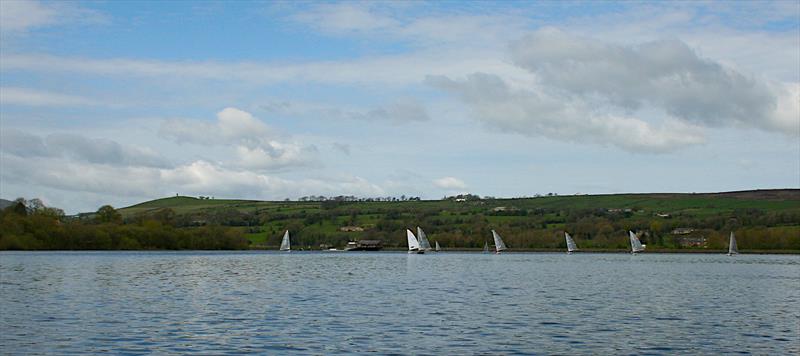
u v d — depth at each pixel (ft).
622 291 266.77
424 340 143.13
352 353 128.98
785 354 130.31
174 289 261.44
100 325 160.86
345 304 209.36
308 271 407.44
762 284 315.58
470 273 398.83
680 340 144.77
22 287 262.88
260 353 128.47
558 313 188.65
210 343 138.10
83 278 317.83
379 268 457.68
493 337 147.23
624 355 129.08
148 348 132.57
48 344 135.95
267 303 211.20
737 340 145.07
